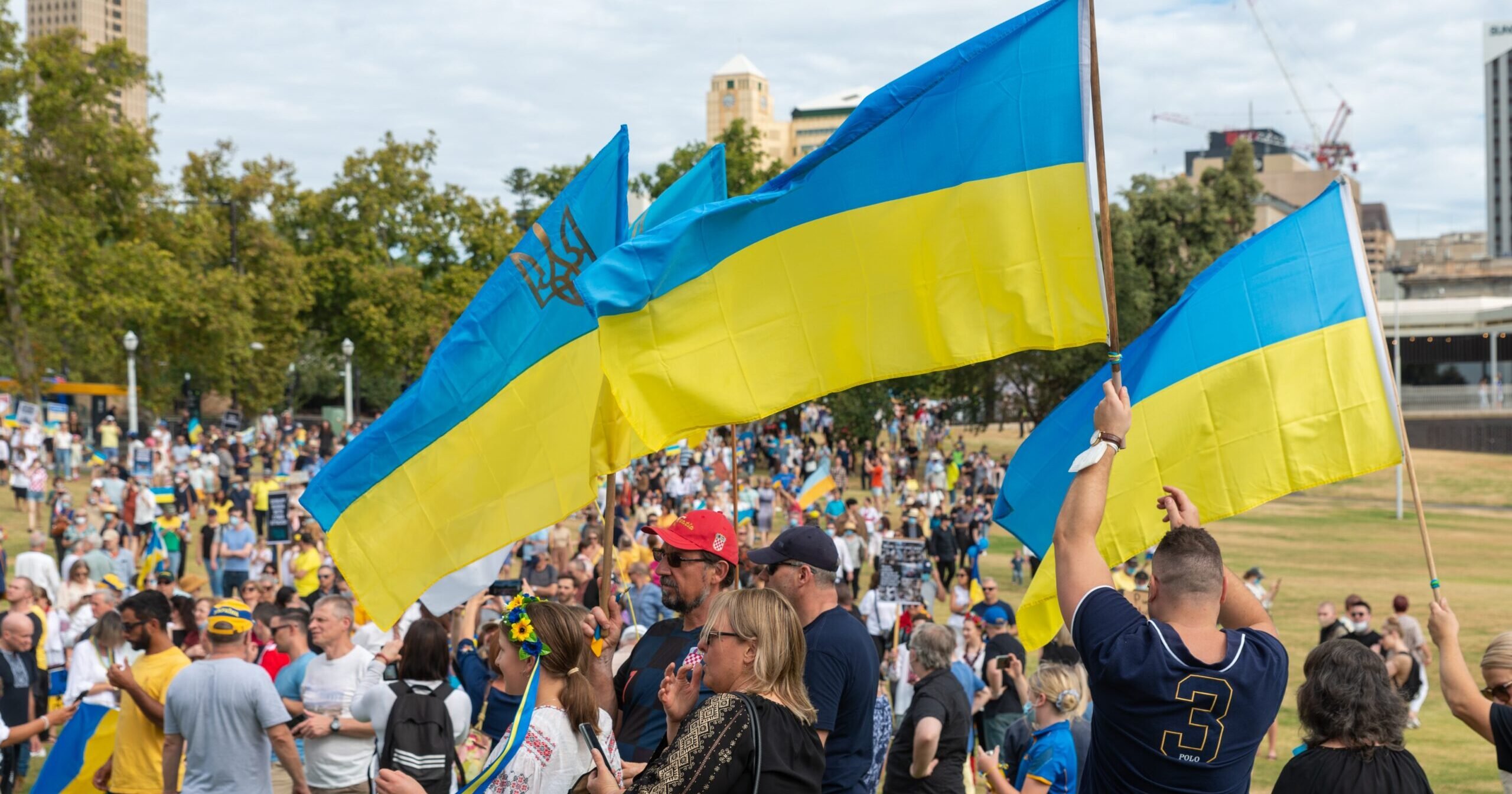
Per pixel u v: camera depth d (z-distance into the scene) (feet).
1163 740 10.43
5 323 161.27
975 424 211.41
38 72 155.63
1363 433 19.16
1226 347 19.88
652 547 16.99
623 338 17.81
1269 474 19.40
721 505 98.02
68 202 160.15
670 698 13.30
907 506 98.68
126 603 23.59
